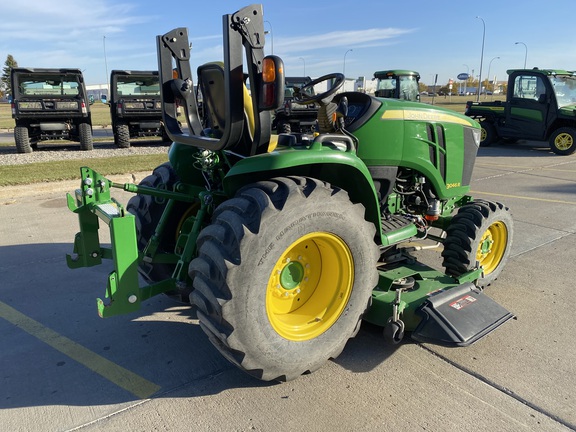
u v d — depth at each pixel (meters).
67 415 2.41
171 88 3.14
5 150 14.00
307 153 2.43
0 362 2.90
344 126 3.23
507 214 3.93
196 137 2.81
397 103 3.46
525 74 13.16
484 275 3.89
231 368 2.83
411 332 3.07
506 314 3.09
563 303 3.69
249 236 2.24
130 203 3.72
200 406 2.47
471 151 4.07
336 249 2.65
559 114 12.66
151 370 2.81
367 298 2.83
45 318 3.47
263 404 2.48
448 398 2.53
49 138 13.74
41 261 4.61
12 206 6.80
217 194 3.01
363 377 2.72
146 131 15.27
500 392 2.58
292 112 14.67
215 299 2.25
